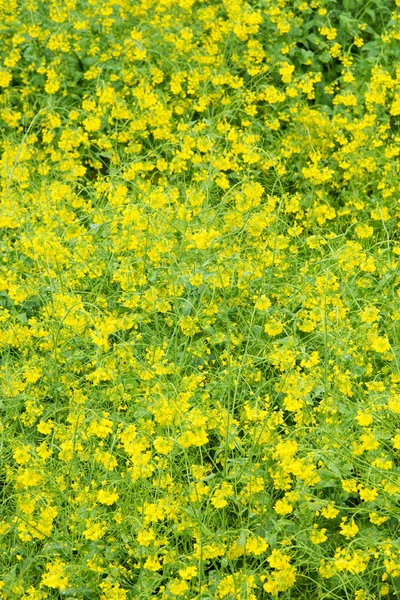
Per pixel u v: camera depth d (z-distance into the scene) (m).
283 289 6.57
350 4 9.27
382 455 5.05
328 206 7.59
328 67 9.18
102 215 7.02
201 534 4.69
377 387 5.30
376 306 6.59
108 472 5.13
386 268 6.70
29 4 9.07
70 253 6.72
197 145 7.60
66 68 8.88
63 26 8.91
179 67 8.77
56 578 4.63
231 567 4.77
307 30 9.20
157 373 5.47
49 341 6.11
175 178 7.86
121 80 8.82
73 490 5.27
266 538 4.83
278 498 5.39
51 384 6.04
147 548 4.87
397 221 7.91
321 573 4.71
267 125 8.38
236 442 5.18
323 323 5.84
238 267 6.40
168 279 6.40
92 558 4.78
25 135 7.82
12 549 5.12
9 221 6.91
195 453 5.70
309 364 5.47
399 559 4.70
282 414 5.33
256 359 5.96
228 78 8.60
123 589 4.71
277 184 8.27
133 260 6.53
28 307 6.73
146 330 6.40
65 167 7.89
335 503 5.21
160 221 6.74
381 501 4.98
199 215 7.01
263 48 9.20
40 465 5.14
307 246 7.39
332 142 8.31
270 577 4.54
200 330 6.36
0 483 5.72
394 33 8.99
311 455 4.84
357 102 8.64
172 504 4.91
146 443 4.93
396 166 8.08
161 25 8.93
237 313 6.50
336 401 5.34
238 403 5.90
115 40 9.03
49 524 4.89
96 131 8.55
